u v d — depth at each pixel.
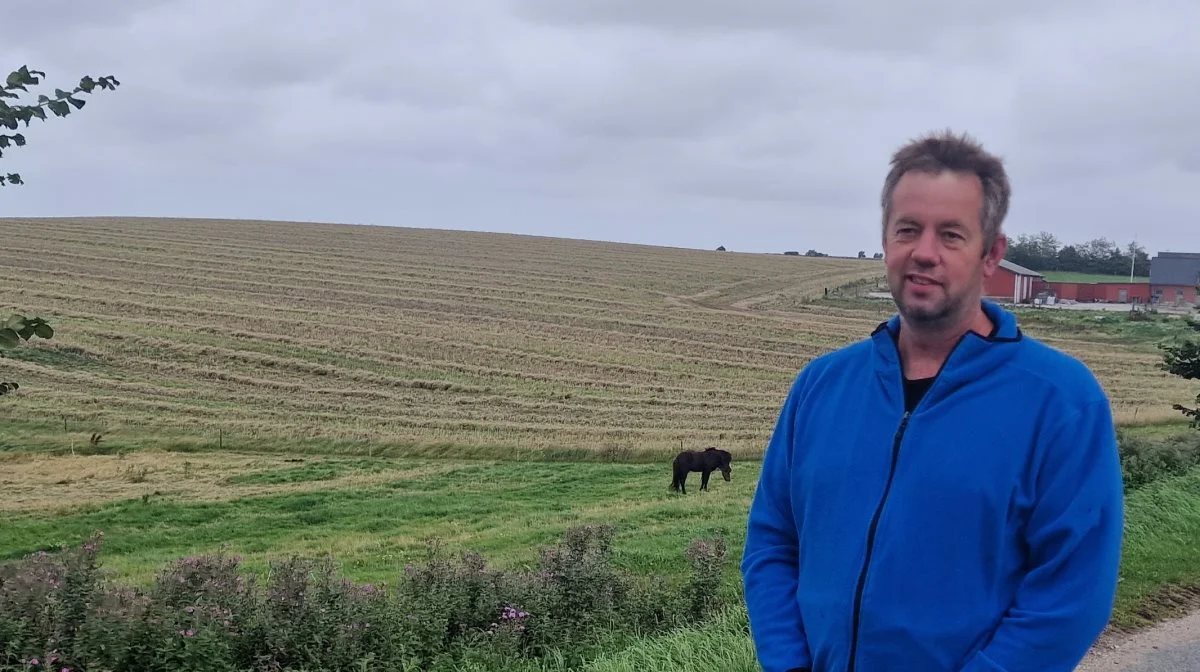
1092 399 2.41
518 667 6.66
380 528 18.25
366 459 27.78
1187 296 87.44
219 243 78.19
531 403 35.66
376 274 68.25
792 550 2.92
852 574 2.50
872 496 2.52
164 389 34.97
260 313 50.22
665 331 53.41
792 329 56.25
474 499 21.30
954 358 2.49
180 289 56.31
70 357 38.31
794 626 2.76
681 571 10.75
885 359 2.64
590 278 75.12
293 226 98.12
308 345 43.06
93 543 7.13
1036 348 2.52
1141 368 46.66
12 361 36.72
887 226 2.66
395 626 6.79
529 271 76.56
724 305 66.56
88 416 30.73
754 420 34.09
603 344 48.34
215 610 6.41
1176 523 10.82
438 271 72.38
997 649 2.31
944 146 2.59
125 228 82.94
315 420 31.89
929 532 2.40
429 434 30.09
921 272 2.53
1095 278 116.69
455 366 40.94
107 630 5.82
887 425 2.56
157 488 23.23
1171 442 16.06
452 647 6.91
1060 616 2.28
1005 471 2.37
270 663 6.21
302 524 18.89
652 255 96.25
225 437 29.55
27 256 63.72
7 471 25.06
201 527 18.66
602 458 28.25
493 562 12.45
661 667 5.57
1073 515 2.32
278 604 6.66
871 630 2.43
